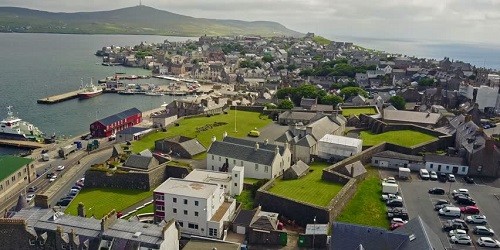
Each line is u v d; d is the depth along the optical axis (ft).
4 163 431.43
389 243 226.99
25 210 270.05
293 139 464.24
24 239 246.27
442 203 342.44
